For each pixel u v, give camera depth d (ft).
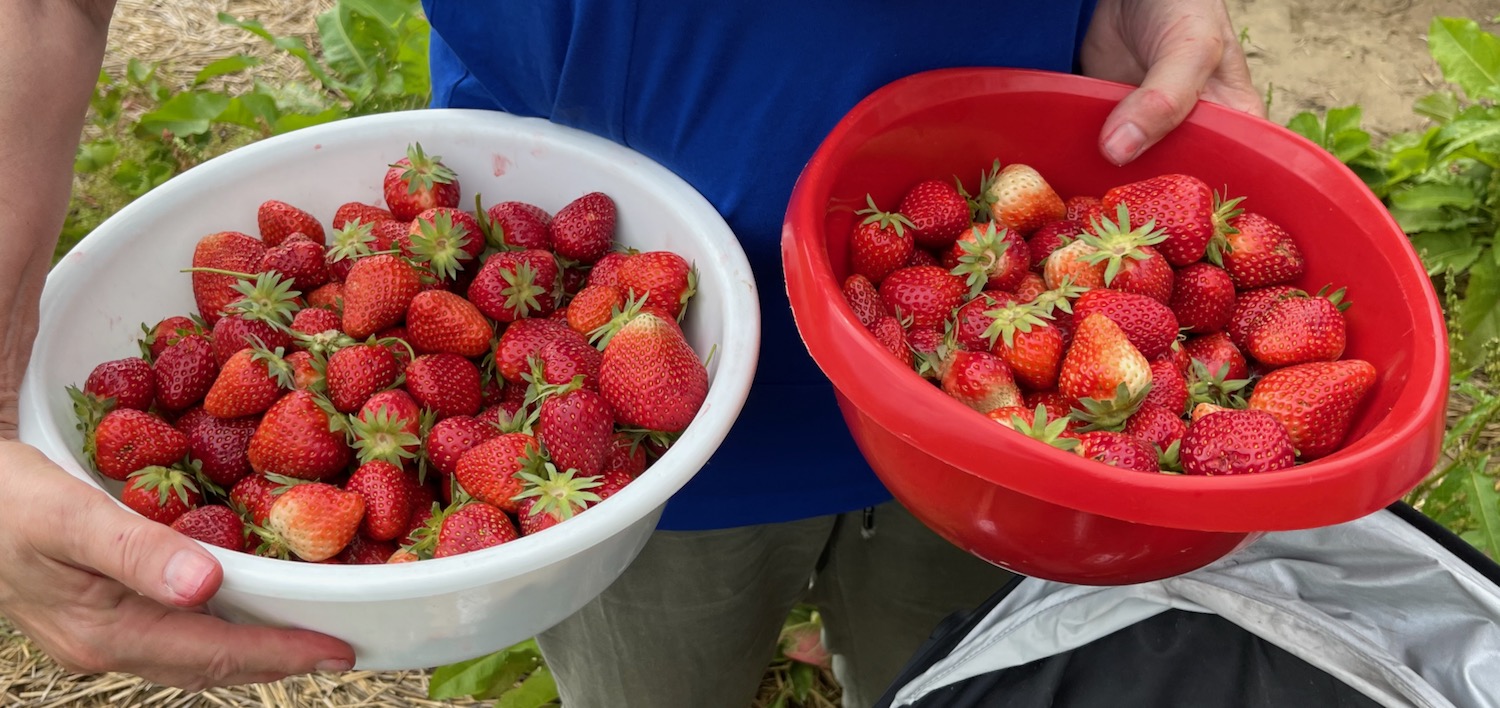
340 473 3.75
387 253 3.89
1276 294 3.80
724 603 5.13
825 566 5.61
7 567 2.96
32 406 3.24
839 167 3.52
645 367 3.43
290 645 3.08
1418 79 12.16
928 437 2.79
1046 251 4.02
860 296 3.76
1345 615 3.51
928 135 3.86
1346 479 2.69
